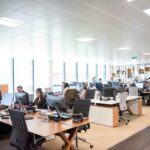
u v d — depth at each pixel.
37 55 10.16
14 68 10.54
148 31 5.52
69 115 3.73
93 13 3.92
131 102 7.36
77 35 5.84
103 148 4.06
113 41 6.88
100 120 5.99
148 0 3.29
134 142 4.39
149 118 6.76
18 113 2.99
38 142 3.08
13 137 3.15
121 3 3.40
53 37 6.04
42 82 11.78
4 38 6.06
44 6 3.49
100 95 6.99
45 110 4.33
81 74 14.48
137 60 14.20
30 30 5.15
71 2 3.32
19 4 3.38
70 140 3.39
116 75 17.36
